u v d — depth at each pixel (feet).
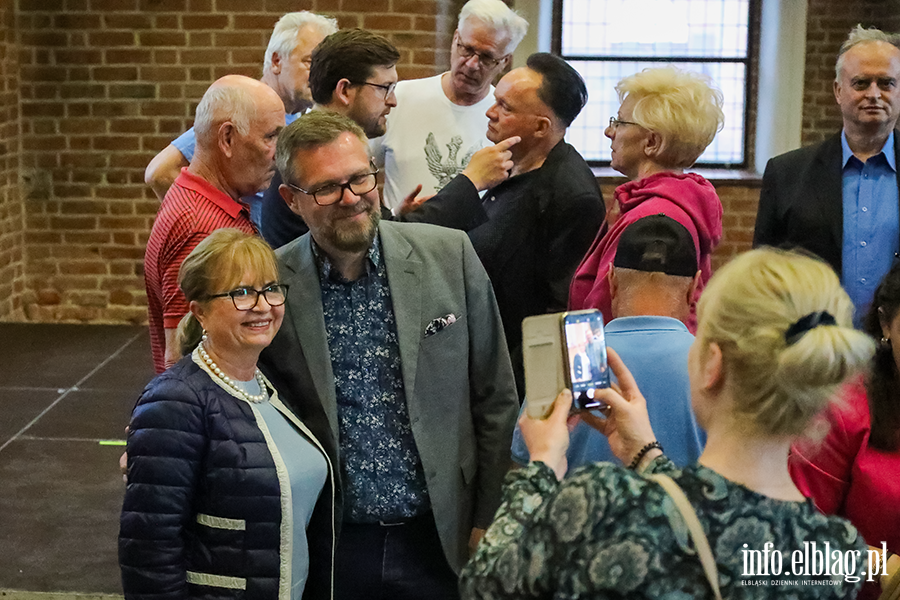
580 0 22.57
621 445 5.03
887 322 5.79
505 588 4.07
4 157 19.26
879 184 10.53
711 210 8.02
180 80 19.42
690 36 22.75
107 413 15.57
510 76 9.17
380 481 6.89
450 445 7.04
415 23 18.70
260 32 19.13
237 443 6.23
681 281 6.25
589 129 23.12
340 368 6.89
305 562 6.56
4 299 19.77
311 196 6.49
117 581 10.28
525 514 4.47
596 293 7.43
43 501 12.26
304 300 6.89
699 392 4.18
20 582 10.21
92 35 19.30
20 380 17.06
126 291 20.52
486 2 11.56
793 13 21.56
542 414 5.08
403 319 6.89
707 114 8.02
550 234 9.12
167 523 6.06
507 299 9.22
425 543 7.10
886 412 5.79
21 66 19.53
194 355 6.50
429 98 12.21
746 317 3.96
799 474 5.89
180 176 8.57
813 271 4.03
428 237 7.22
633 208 7.82
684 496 3.91
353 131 6.66
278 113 8.43
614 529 3.85
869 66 10.21
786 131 22.06
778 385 3.85
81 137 19.79
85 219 20.21
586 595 3.84
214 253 6.34
